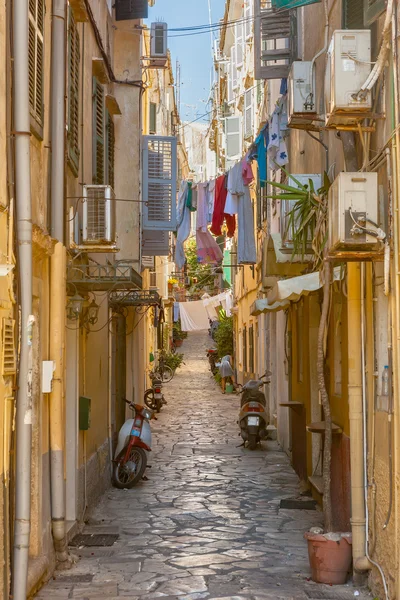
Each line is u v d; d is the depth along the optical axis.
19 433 5.65
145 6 12.80
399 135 5.44
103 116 10.87
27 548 5.64
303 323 11.80
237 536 8.65
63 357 7.22
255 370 22.66
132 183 13.04
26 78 5.70
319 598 6.38
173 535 8.70
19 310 5.69
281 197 7.49
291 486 11.70
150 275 26.05
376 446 6.39
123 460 11.57
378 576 6.22
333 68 5.88
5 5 5.46
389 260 5.64
